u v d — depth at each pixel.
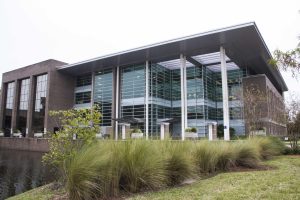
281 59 8.38
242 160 10.67
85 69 43.38
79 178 5.71
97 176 5.93
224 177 8.09
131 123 36.28
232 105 37.78
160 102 38.00
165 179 6.98
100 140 7.57
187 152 7.93
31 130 46.41
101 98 42.03
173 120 35.53
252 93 28.77
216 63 38.06
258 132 25.36
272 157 14.13
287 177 7.75
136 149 6.78
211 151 9.34
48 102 43.16
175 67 40.53
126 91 39.22
